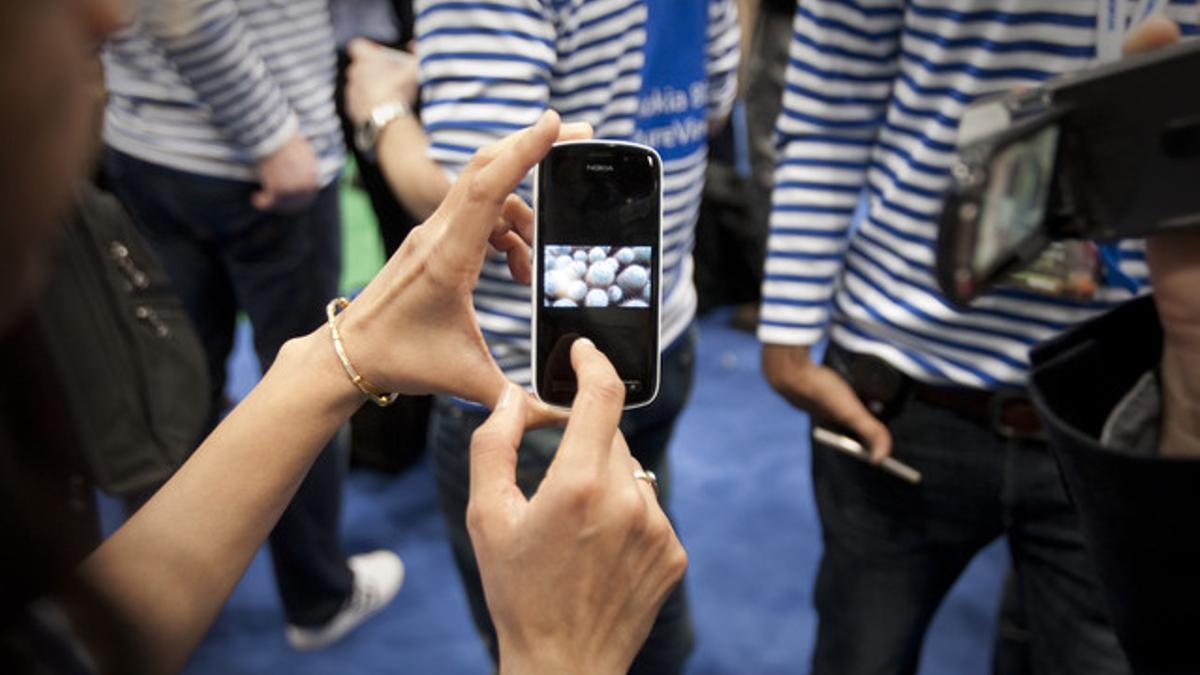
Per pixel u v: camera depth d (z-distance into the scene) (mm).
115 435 1146
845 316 1348
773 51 2635
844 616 1446
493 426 707
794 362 1357
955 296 713
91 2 410
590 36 1146
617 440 688
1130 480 641
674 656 1582
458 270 709
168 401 1227
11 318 425
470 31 1104
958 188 677
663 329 1353
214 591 718
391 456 2518
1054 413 806
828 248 1319
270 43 1724
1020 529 1284
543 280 818
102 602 509
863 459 1348
